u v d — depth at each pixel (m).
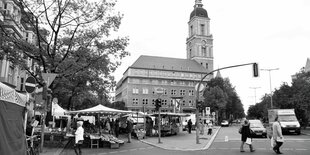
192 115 52.47
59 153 15.70
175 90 109.62
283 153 15.84
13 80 29.91
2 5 26.92
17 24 22.30
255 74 22.81
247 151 17.09
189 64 116.44
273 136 15.89
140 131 29.11
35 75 21.03
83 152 17.05
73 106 44.47
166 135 33.69
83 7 21.62
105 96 28.27
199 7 124.38
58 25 21.28
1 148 7.77
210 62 120.56
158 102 23.55
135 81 105.88
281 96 48.28
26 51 20.17
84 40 21.86
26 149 10.52
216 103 79.38
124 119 39.31
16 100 9.10
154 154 15.96
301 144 21.14
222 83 91.12
